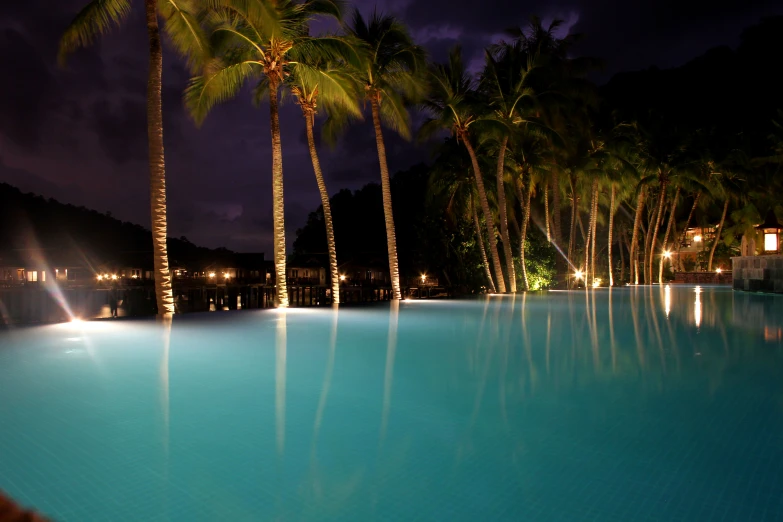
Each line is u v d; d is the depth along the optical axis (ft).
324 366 20.18
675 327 32.17
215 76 51.34
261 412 13.71
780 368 19.33
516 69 76.48
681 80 183.83
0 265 193.57
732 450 10.89
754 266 70.18
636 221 119.55
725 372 18.54
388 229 65.77
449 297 68.54
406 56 61.67
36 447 11.10
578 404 14.39
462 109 72.43
